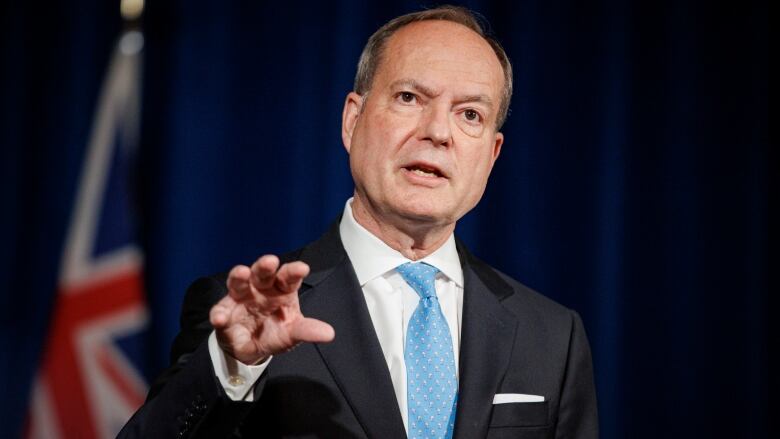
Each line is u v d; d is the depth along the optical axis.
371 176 2.76
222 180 5.84
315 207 5.78
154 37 5.94
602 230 5.77
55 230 6.00
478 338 2.80
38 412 5.55
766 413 5.76
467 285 2.93
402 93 2.79
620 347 5.75
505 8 5.88
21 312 6.01
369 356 2.67
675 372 5.77
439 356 2.72
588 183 5.81
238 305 2.23
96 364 5.57
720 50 5.91
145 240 5.83
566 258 5.78
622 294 5.78
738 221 5.82
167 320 5.79
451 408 2.68
